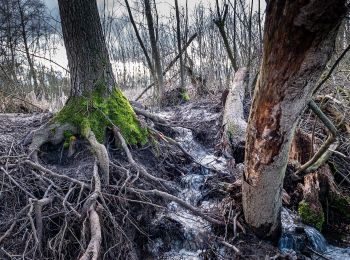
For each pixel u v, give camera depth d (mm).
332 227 4934
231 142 6070
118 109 5566
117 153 5285
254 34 8977
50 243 3666
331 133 3990
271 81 2900
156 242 4586
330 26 2398
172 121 7215
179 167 5836
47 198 4008
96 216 3730
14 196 4227
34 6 14711
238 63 9531
